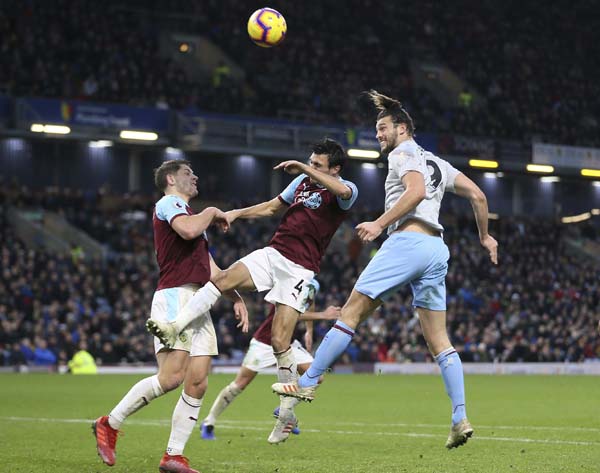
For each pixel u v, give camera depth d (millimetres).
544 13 70250
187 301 9156
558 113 63062
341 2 63250
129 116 44625
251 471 9188
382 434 13219
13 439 12266
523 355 38906
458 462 9844
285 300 10867
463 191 9969
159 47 55125
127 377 30594
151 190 50906
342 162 11008
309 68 56750
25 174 47469
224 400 12383
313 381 9367
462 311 42688
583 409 18047
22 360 33781
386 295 9508
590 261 56812
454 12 67312
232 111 50688
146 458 10352
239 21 59125
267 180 53812
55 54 47906
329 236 11031
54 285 37375
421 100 57812
